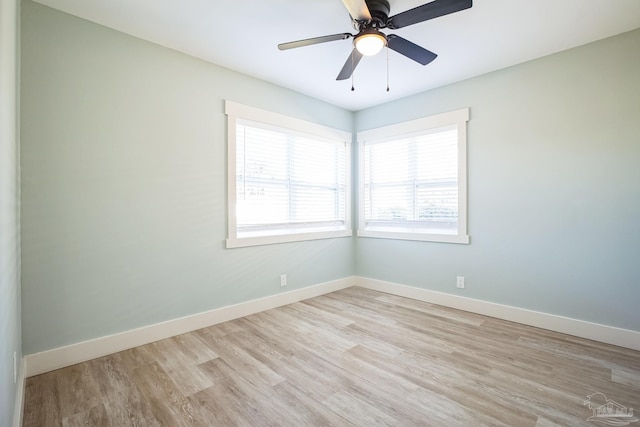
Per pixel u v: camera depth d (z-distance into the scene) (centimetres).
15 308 159
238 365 209
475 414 158
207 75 279
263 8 206
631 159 232
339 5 203
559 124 262
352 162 427
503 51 262
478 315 306
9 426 125
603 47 242
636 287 231
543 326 271
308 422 153
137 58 240
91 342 218
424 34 236
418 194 366
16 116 172
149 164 245
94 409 164
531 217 278
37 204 199
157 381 190
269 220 334
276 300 333
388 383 187
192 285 270
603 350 229
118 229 231
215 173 284
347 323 286
